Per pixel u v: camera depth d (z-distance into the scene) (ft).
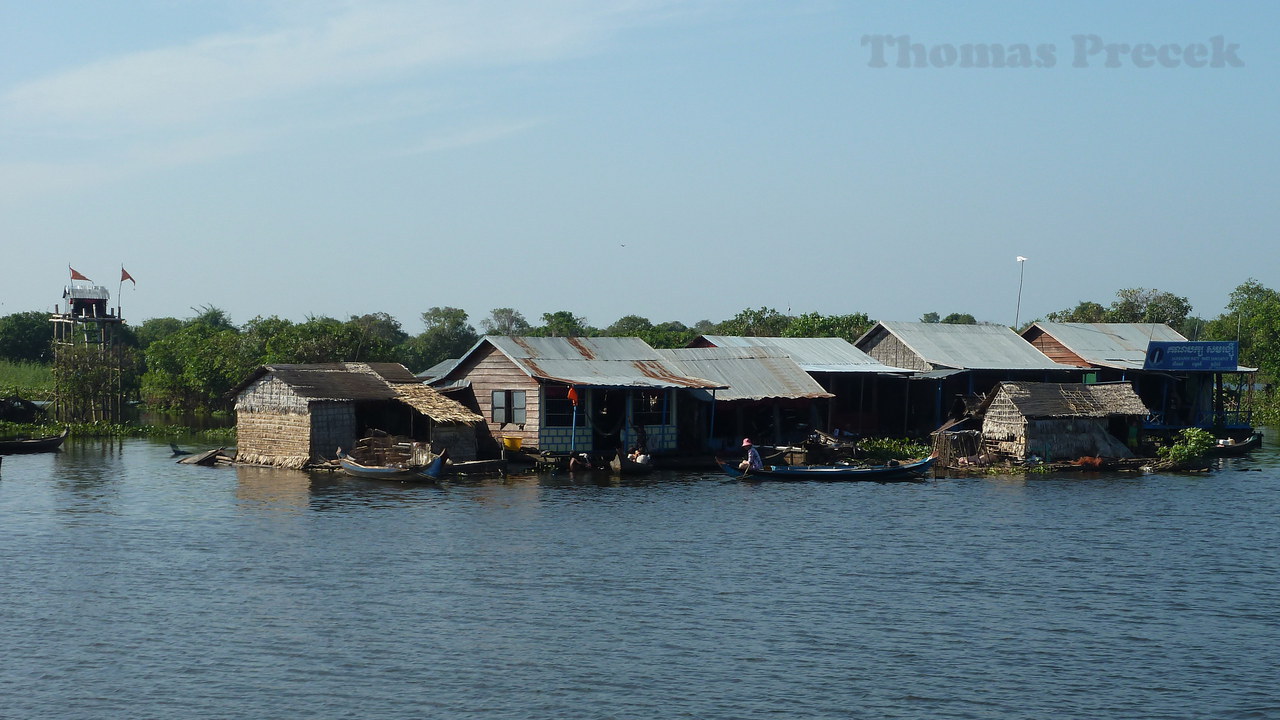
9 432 248.11
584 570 108.47
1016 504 150.20
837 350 239.91
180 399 335.88
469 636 87.04
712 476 179.11
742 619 91.91
